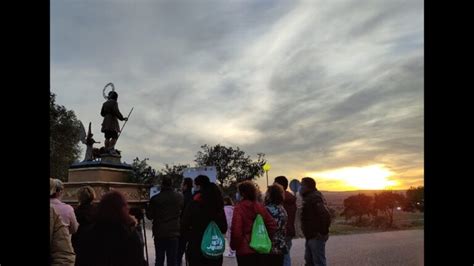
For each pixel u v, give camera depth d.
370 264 10.27
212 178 11.33
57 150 26.30
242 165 24.80
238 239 5.27
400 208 19.69
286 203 7.28
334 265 10.16
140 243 3.80
